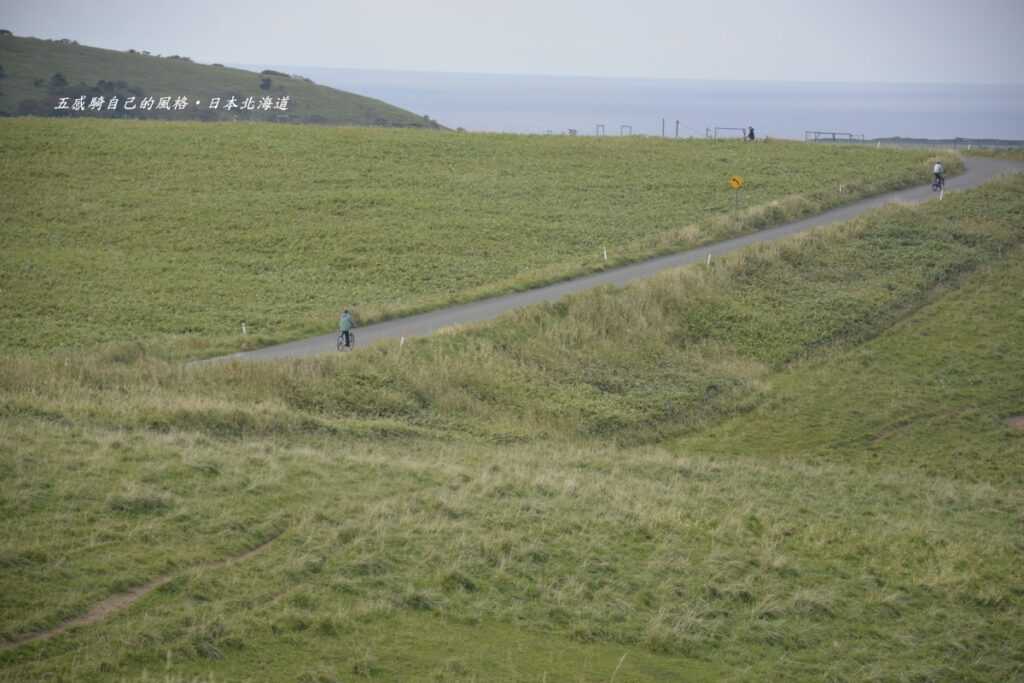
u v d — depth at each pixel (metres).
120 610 28.95
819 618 34.78
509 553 35.97
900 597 37.06
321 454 45.44
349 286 85.81
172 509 36.09
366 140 145.75
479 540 36.53
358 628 29.95
